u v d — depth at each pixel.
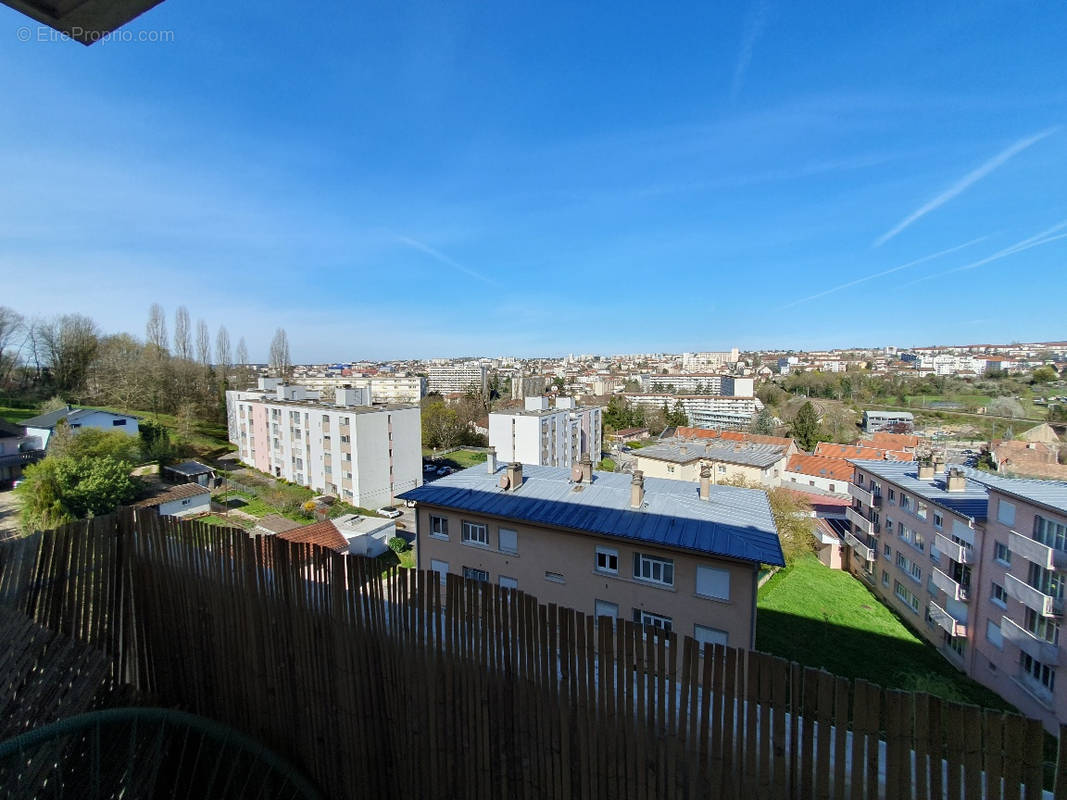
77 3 2.44
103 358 62.72
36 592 5.49
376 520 31.75
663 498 16.83
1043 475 41.06
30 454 39.84
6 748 4.18
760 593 26.47
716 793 3.61
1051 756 15.58
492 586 4.28
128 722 4.98
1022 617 17.59
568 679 4.04
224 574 5.73
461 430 69.56
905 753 3.11
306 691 5.33
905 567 24.94
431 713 4.68
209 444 57.16
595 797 4.01
